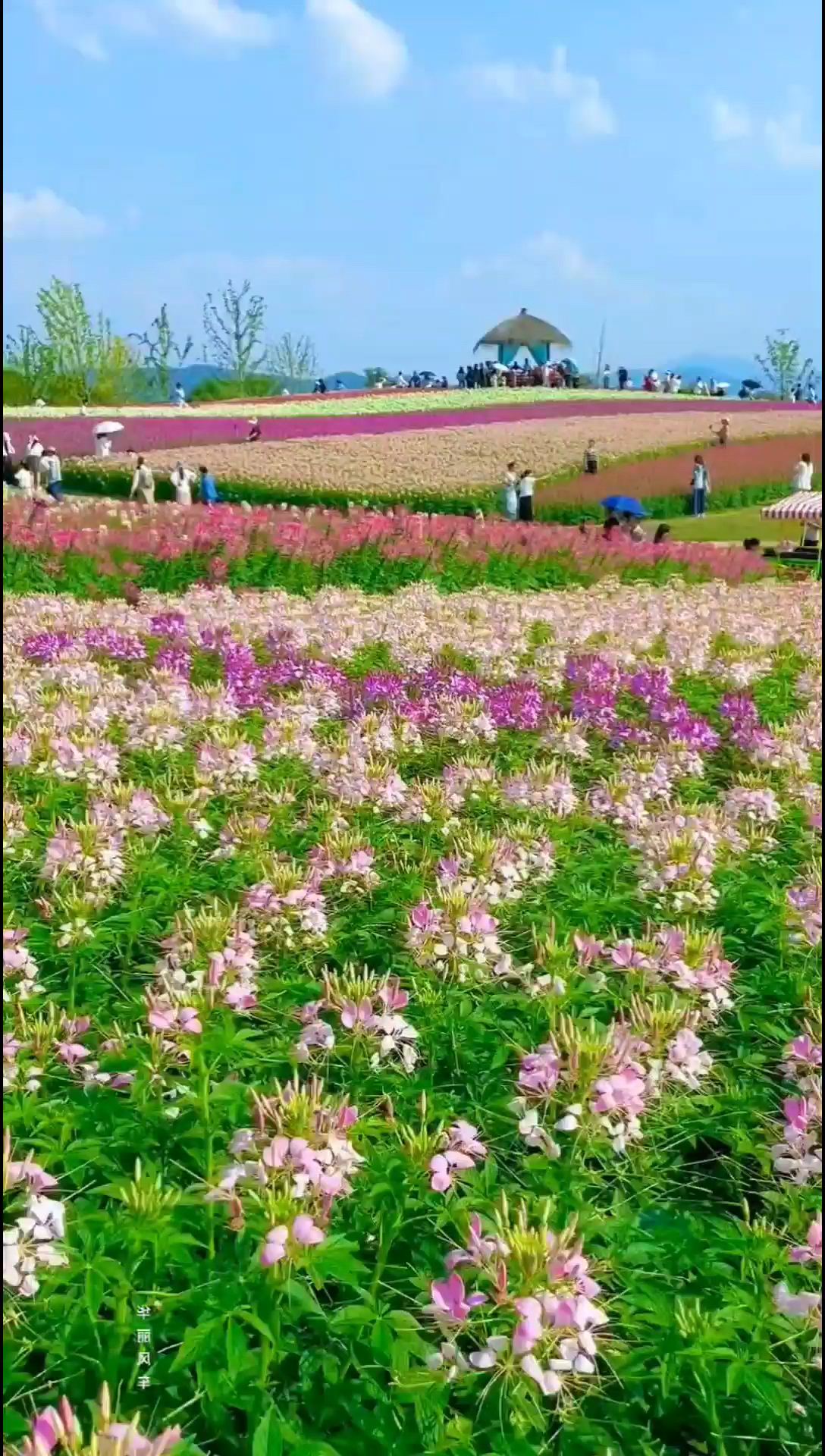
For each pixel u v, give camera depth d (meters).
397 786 6.98
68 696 9.28
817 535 26.64
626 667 12.29
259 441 41.28
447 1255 3.17
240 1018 4.80
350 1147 3.23
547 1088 3.62
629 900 6.35
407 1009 4.91
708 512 34.16
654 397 59.06
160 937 5.53
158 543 18.81
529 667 12.05
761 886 6.29
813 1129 3.86
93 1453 2.27
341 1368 3.24
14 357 65.81
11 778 7.44
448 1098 4.36
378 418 47.97
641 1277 3.51
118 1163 3.91
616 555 22.06
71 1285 3.23
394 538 20.41
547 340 66.88
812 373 72.81
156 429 43.16
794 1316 3.32
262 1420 2.92
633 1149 4.11
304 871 6.00
